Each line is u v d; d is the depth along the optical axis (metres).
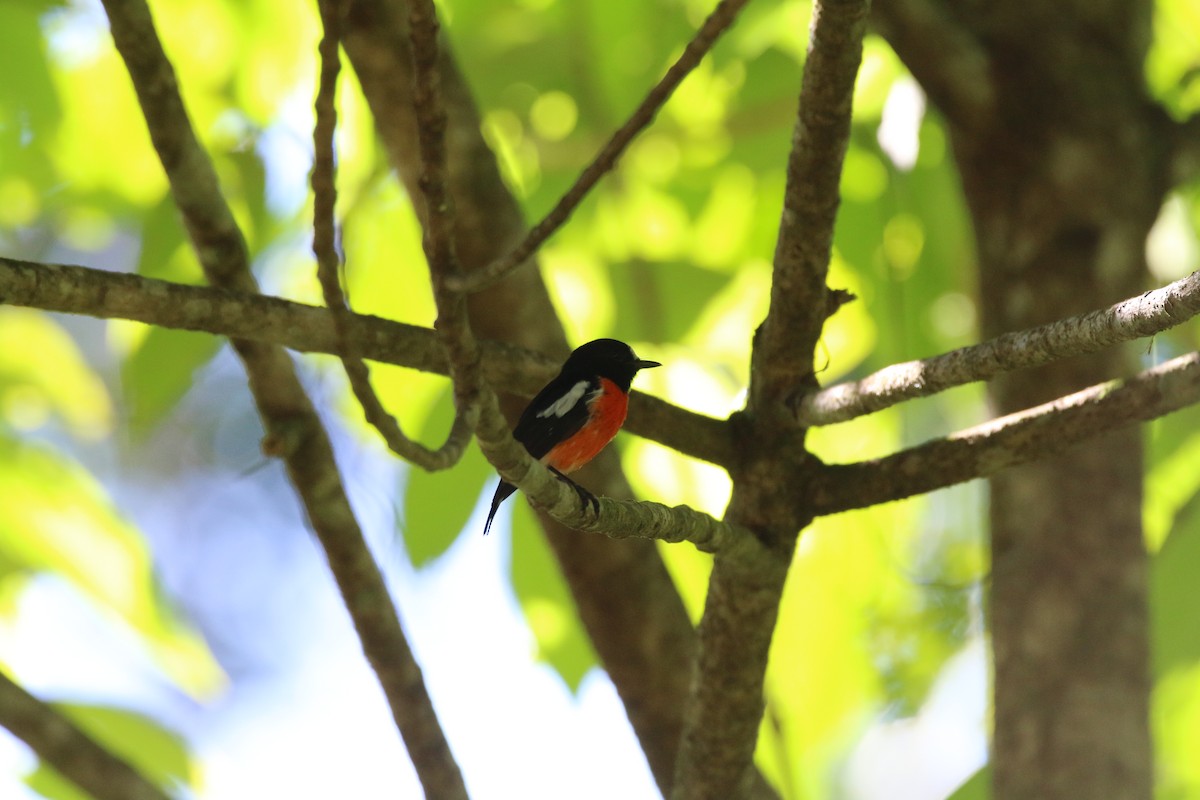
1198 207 13.40
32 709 8.20
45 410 13.01
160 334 11.39
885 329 12.35
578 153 12.91
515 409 10.50
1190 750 11.59
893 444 13.14
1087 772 8.75
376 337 7.20
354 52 9.30
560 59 12.48
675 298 12.43
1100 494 9.41
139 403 11.61
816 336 7.60
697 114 12.77
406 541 11.35
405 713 8.90
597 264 13.52
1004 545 9.68
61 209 13.48
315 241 6.60
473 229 9.63
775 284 7.46
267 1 12.38
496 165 9.75
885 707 13.96
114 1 7.37
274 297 7.04
